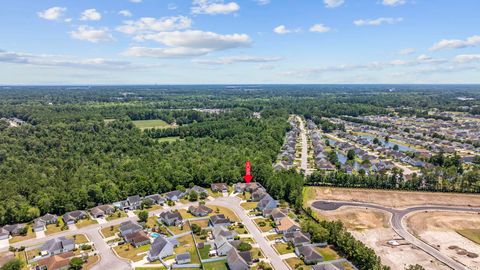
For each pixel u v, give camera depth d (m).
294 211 149.88
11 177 172.62
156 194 164.50
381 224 138.75
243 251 110.00
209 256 111.88
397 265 108.81
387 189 180.25
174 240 119.88
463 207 157.00
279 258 110.75
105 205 150.00
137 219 142.12
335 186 183.75
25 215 138.25
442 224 138.88
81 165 197.88
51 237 126.00
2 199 147.38
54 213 147.12
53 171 184.62
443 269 106.62
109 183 163.50
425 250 117.94
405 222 140.75
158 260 109.94
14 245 119.88
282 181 169.88
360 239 125.88
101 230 131.75
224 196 170.62
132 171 186.25
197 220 140.88
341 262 106.94
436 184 179.75
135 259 110.44
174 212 141.25
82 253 113.75
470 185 178.00
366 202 162.25
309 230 124.69
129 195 162.38
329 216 145.88
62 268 103.62
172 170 184.25
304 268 104.38
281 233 128.25
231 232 123.75
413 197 169.12
